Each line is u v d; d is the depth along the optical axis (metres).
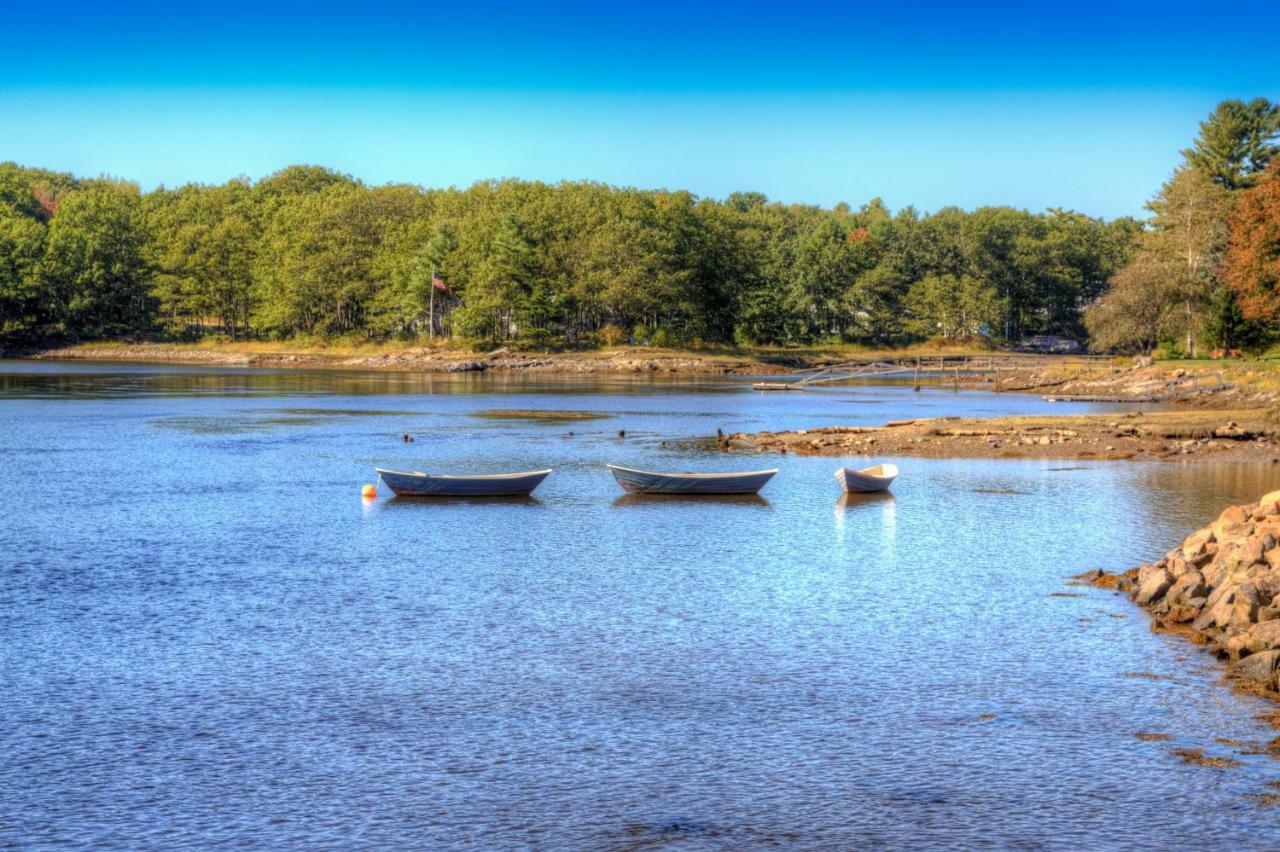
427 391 120.31
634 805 16.91
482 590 30.03
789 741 19.39
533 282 181.00
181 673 22.95
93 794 17.23
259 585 30.56
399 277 189.38
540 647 24.78
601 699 21.47
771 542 36.81
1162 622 26.50
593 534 38.28
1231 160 153.38
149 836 15.91
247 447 64.25
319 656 24.11
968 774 18.02
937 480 50.59
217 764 18.36
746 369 171.62
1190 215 130.50
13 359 195.00
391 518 41.38
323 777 17.88
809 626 26.47
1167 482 49.50
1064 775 17.94
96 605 28.28
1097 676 22.67
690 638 25.50
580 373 168.12
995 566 33.06
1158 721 20.20
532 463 57.47
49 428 74.38
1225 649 23.83
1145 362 122.31
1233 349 121.31
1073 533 38.16
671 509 43.50
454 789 17.45
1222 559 27.70
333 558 34.22
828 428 70.19
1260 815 16.50
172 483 49.88
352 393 115.44
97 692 21.78
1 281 196.12
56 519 40.62
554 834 15.98
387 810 16.70
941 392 122.00
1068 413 88.69
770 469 50.47
